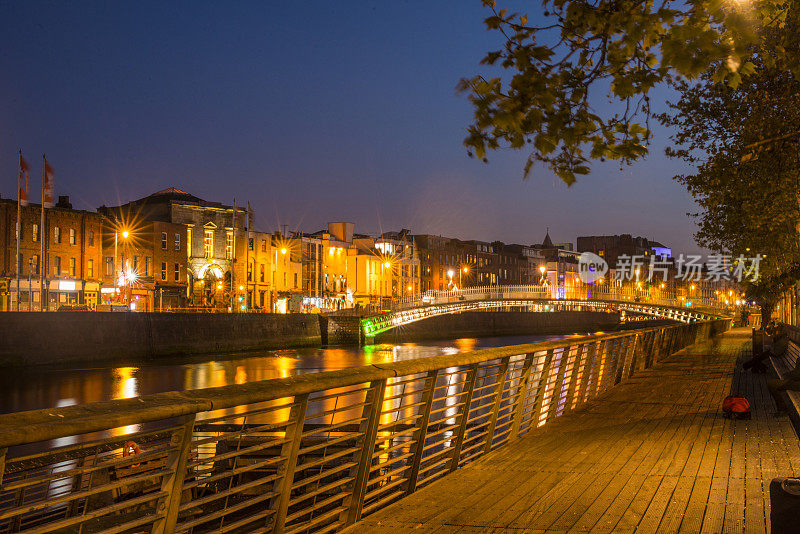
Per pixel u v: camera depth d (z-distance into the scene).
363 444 6.17
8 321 49.72
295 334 80.00
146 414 3.57
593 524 6.23
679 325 36.59
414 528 6.16
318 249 110.69
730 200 20.78
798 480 4.68
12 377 46.53
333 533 6.10
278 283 100.06
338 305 111.81
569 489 7.53
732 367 24.34
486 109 3.86
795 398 12.52
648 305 104.88
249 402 4.34
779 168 16.08
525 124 3.88
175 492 4.03
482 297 117.25
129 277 75.25
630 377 20.98
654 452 9.53
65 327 53.69
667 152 22.03
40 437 3.07
